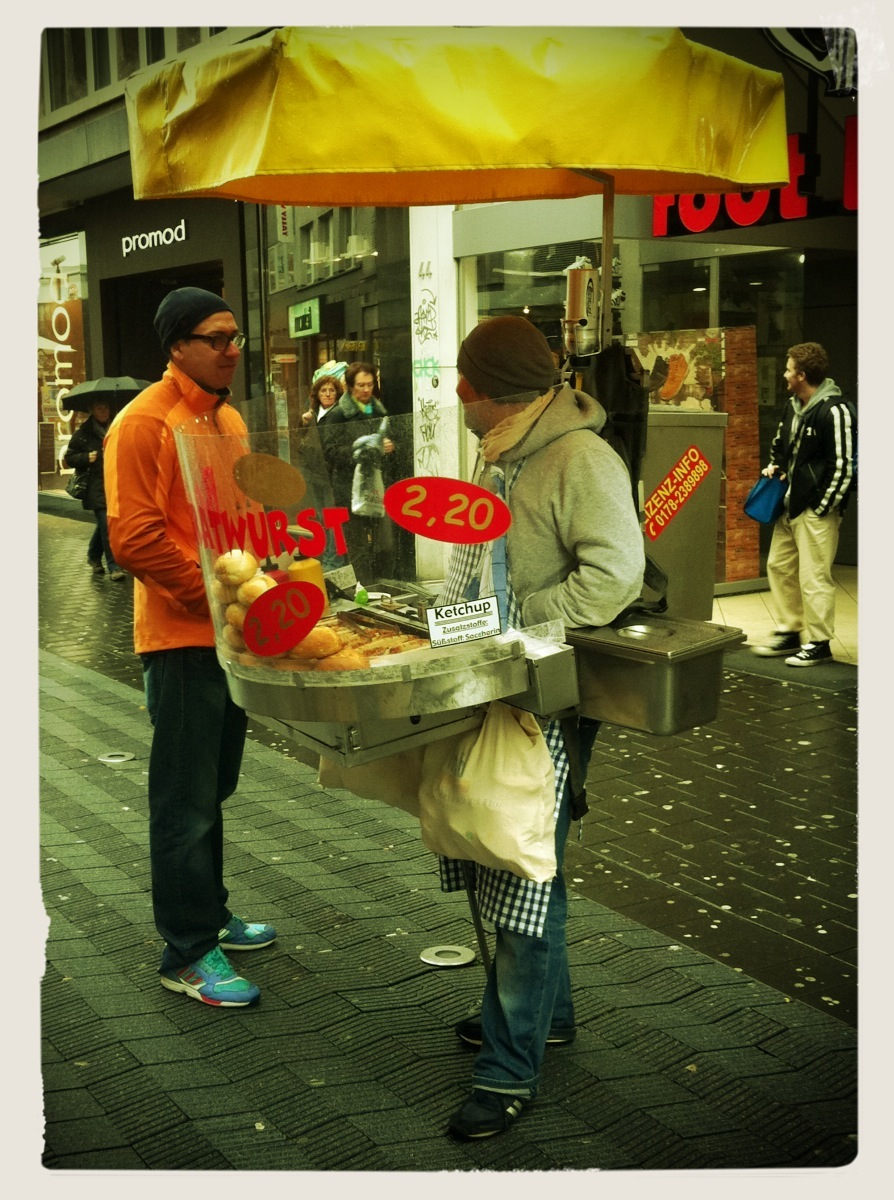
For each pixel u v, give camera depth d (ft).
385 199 14.82
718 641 10.35
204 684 12.17
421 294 34.14
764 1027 11.82
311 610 9.41
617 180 14.74
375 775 10.97
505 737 9.89
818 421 24.67
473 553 9.66
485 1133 10.09
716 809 17.67
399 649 9.44
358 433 9.53
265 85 9.47
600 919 14.21
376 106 9.40
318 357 39.47
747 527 32.71
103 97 44.06
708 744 20.58
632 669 10.23
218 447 9.82
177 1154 9.96
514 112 9.54
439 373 33.88
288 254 40.70
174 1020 12.17
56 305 56.70
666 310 31.19
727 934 13.82
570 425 10.12
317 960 13.43
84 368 54.95
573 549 10.18
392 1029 11.98
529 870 9.71
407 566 9.56
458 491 9.56
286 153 9.42
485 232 31.71
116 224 50.70
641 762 19.76
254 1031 11.94
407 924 14.30
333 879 15.62
